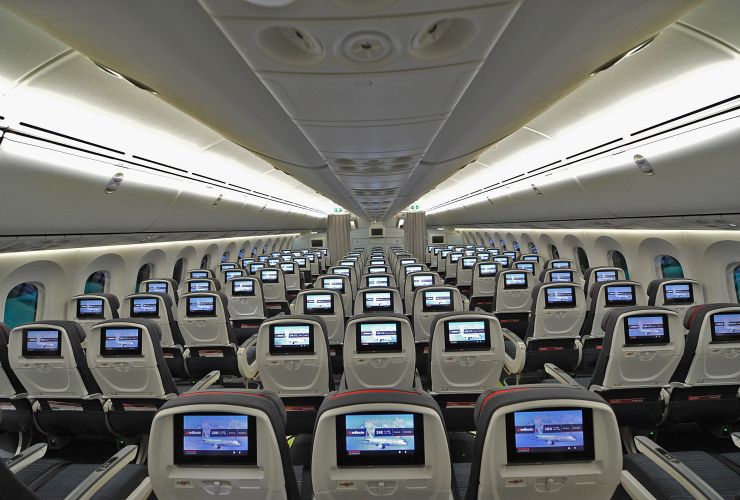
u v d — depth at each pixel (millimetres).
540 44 1631
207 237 11992
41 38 2848
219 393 2037
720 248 7309
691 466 2732
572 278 7922
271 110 2445
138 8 1264
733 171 4312
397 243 27625
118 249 9023
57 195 4730
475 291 9938
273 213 14336
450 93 1962
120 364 3715
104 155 4848
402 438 1890
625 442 4016
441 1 1101
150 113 4609
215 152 6840
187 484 1979
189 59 1669
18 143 3756
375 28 1252
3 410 3910
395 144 3152
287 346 3834
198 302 5613
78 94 3766
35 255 6762
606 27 1538
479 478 1883
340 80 1716
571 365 5582
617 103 4605
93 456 4152
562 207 8953
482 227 21359
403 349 3863
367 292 6227
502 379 6234
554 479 1867
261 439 1931
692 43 3268
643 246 9281
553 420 1871
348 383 3986
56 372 3734
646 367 3686
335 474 1899
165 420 1952
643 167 5430
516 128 3654
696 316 3707
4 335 3928
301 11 1145
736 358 3643
